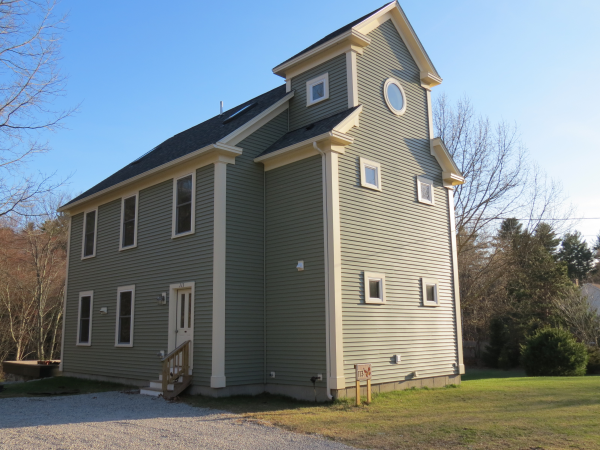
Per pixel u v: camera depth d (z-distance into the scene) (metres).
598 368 21.31
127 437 7.41
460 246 26.31
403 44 14.92
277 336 12.02
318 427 8.10
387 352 12.02
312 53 13.63
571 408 9.40
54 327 30.20
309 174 12.01
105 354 15.69
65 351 17.94
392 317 12.35
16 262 29.11
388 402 10.60
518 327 29.53
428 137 15.08
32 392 13.37
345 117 12.07
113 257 16.09
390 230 12.86
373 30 13.86
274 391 11.82
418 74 15.29
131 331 14.58
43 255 29.72
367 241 12.06
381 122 13.39
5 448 6.71
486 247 26.34
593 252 60.47
